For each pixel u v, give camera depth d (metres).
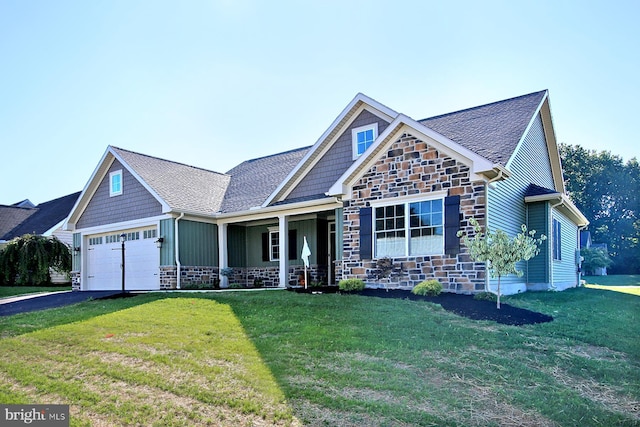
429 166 12.17
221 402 5.32
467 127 14.85
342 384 5.75
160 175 18.73
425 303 10.03
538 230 14.53
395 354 6.81
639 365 6.60
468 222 11.41
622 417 5.01
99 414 5.18
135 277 18.02
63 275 24.86
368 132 15.38
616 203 47.31
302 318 9.06
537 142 16.78
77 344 7.88
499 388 5.69
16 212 31.27
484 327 8.25
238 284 17.45
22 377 6.40
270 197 16.59
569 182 48.03
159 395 5.59
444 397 5.42
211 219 18.00
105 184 19.62
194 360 6.73
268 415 4.99
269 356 6.80
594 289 17.22
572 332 8.02
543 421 4.92
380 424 4.77
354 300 10.49
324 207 15.23
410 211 12.45
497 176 11.47
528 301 11.05
